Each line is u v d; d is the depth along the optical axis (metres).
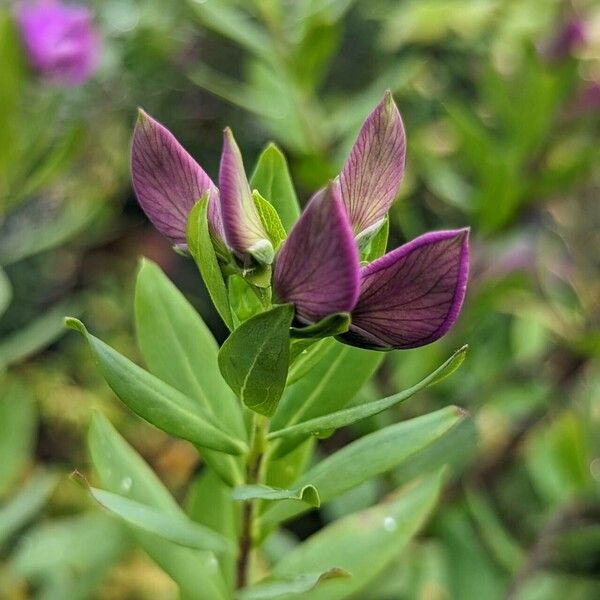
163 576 0.32
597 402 0.32
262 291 0.14
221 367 0.15
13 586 0.31
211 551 0.17
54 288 0.38
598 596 0.28
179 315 0.17
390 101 0.14
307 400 0.17
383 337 0.14
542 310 0.29
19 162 0.27
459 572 0.26
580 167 0.26
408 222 0.30
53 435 0.36
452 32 0.36
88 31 0.29
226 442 0.16
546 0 0.33
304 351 0.16
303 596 0.17
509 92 0.29
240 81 0.40
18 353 0.27
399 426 0.16
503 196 0.27
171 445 0.35
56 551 0.27
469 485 0.28
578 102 0.27
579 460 0.25
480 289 0.26
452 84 0.38
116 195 0.37
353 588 0.17
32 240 0.30
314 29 0.26
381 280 0.14
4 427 0.26
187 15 0.35
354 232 0.15
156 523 0.16
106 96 0.37
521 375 0.30
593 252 0.35
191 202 0.15
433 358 0.27
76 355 0.38
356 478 0.16
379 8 0.38
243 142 0.40
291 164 0.33
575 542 0.26
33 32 0.27
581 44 0.27
